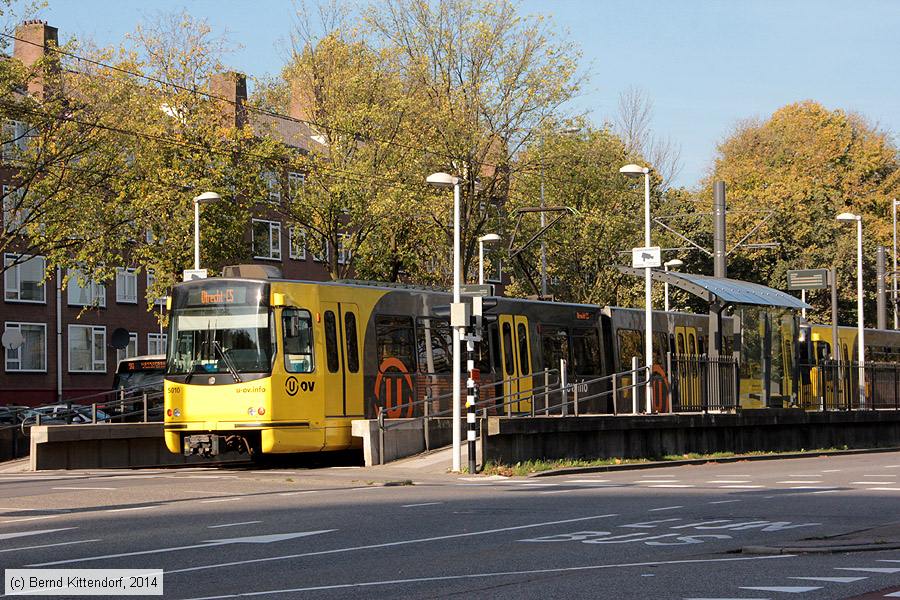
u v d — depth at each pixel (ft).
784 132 336.08
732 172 318.24
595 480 87.66
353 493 73.05
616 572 38.42
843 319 264.93
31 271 212.84
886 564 40.09
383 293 105.29
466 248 175.94
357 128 166.20
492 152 176.04
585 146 189.16
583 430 105.70
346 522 54.95
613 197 205.16
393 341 105.70
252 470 97.60
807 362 139.74
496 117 171.73
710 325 124.77
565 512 59.88
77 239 155.84
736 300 125.18
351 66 173.37
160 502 66.54
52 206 149.18
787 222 257.34
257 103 175.22
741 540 47.52
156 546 46.06
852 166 321.93
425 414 103.60
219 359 94.32
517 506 63.46
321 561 41.60
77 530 52.24
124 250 167.02
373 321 103.45
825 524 53.62
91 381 222.69
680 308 234.17
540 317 124.77
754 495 71.10
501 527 52.80
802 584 35.37
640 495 71.31
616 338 135.13
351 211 163.32
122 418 136.26
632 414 111.75
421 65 170.30
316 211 165.17
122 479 86.48
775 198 258.16
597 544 46.44
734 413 125.70
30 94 154.10
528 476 92.32
